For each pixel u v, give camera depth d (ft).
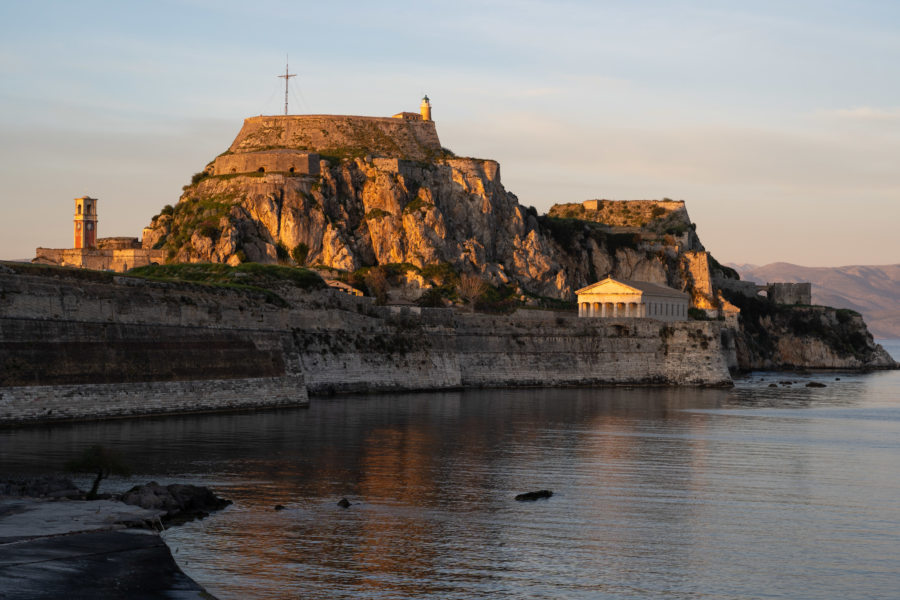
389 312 563.89
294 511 242.37
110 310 379.96
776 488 286.66
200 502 241.35
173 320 404.77
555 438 373.20
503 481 286.46
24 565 176.86
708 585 198.29
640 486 284.82
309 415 415.23
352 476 286.05
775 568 209.36
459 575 199.41
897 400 608.19
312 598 184.24
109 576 176.14
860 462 335.47
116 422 362.53
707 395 604.90
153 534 200.54
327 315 522.47
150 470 281.13
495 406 487.61
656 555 216.33
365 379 531.50
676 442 372.38
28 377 345.51
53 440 315.17
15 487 231.71
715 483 291.99
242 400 422.41
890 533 237.25
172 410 391.86
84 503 222.48
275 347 450.30
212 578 191.72
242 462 299.38
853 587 198.59
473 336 620.08
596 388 638.94
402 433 372.79
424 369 568.41
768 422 452.76
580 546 221.25
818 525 243.81
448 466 307.37
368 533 225.97
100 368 368.89
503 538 225.76
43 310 356.18
